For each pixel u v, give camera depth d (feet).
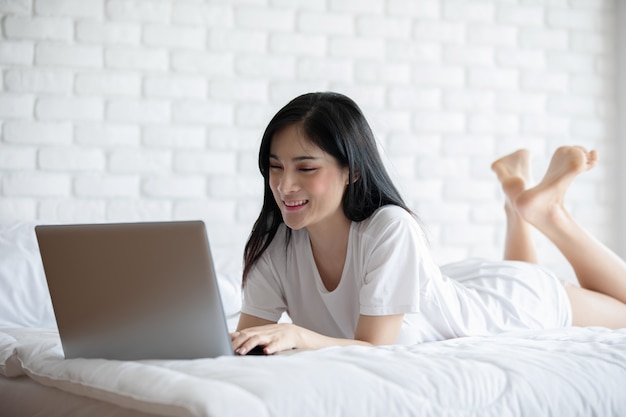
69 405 4.78
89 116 9.92
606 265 8.50
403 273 5.93
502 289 7.71
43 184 9.73
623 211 12.08
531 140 11.74
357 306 6.32
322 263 6.41
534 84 11.75
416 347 5.25
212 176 10.37
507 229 9.59
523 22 11.71
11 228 8.34
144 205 10.10
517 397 4.59
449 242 11.34
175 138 10.24
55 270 5.08
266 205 6.44
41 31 9.75
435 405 4.31
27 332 6.66
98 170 9.95
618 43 12.13
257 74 10.57
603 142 12.08
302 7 10.74
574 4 11.93
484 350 5.16
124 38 10.06
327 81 10.84
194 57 10.32
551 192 8.49
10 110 9.63
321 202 5.90
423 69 11.25
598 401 4.88
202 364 4.45
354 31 10.96
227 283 8.63
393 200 6.27
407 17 11.18
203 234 4.74
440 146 11.32
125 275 4.91
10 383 5.54
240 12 10.50
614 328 8.39
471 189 11.45
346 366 4.39
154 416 4.03
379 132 11.06
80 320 5.09
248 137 10.52
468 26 11.45
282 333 5.34
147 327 4.93
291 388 4.00
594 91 12.04
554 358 5.08
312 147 5.82
